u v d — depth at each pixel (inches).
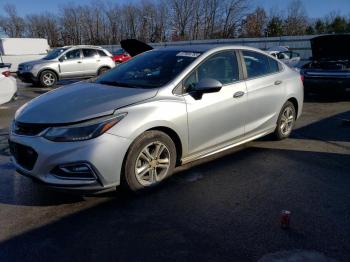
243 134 204.1
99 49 685.3
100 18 2805.1
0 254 122.7
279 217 143.8
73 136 142.3
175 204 155.3
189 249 124.3
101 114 146.9
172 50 199.8
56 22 2891.2
